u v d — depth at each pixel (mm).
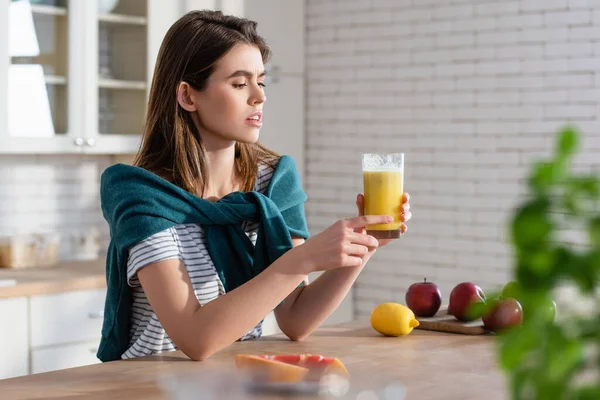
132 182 1970
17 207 4082
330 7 4969
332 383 1213
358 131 4891
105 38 3945
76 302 3475
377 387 1204
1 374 3244
